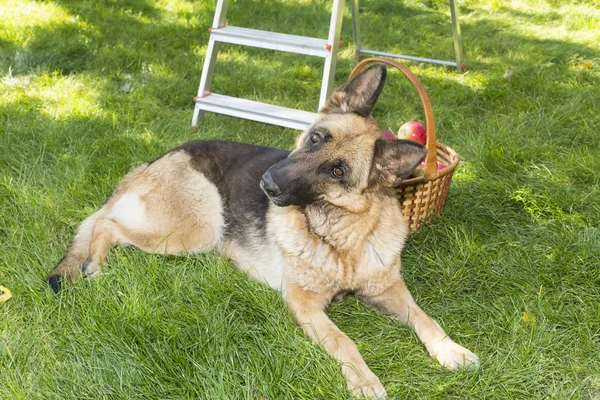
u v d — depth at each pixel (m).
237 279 3.85
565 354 3.40
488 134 5.96
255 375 3.06
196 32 8.97
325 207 3.62
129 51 7.79
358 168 3.54
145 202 4.15
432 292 3.96
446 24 10.21
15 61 7.16
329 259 3.64
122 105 6.41
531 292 3.90
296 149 3.73
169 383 3.02
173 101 6.81
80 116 5.99
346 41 9.23
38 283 3.62
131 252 4.08
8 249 3.96
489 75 7.85
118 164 5.15
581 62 8.34
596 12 10.74
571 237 4.38
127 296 3.53
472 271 4.09
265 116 6.04
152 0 10.28
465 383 3.17
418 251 4.35
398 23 10.12
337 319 3.78
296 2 10.82
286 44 6.07
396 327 3.64
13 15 8.63
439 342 3.40
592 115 6.51
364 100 3.72
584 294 3.85
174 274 3.87
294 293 3.69
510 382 3.16
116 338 3.20
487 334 3.57
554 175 5.37
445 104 6.96
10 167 5.10
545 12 10.91
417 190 4.31
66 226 4.42
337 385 3.04
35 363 3.16
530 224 4.69
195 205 4.21
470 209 4.86
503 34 9.66
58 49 7.52
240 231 4.18
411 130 4.91
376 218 3.69
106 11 9.37
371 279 3.72
